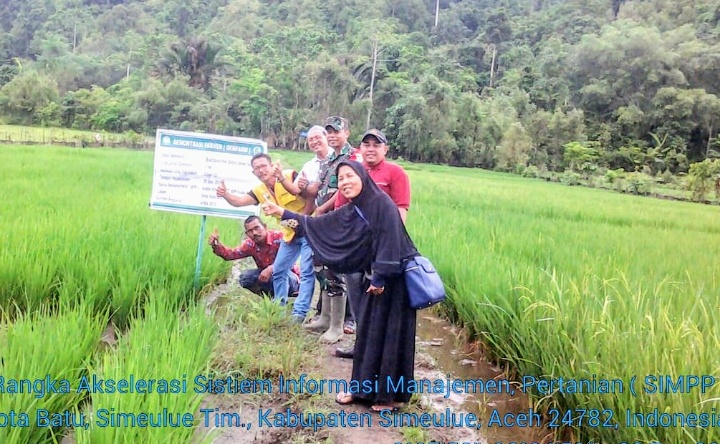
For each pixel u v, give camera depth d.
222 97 58.50
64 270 5.87
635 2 82.31
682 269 7.71
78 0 100.44
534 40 81.81
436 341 6.18
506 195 19.41
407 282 4.11
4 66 71.44
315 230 4.36
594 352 4.11
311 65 56.31
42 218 7.93
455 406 4.54
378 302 4.20
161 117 57.34
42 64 71.50
